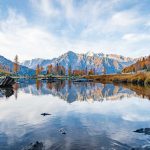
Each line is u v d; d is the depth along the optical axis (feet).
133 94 183.42
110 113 98.78
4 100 142.82
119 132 65.92
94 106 120.67
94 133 64.64
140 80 349.20
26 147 51.29
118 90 227.20
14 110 104.63
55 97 165.89
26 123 77.25
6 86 250.98
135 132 65.87
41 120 82.38
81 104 128.57
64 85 328.70
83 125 74.84
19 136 61.05
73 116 91.04
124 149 50.85
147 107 115.96
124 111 104.12
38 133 64.13
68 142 55.83
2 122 78.48
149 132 65.72
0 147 51.88
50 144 54.08
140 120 83.82
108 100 147.84
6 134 62.95
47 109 109.09
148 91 207.10
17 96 168.96
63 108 112.88
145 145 53.62
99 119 85.25
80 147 52.11
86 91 221.46
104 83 388.57
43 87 279.49
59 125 74.43
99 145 53.62
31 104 126.21
